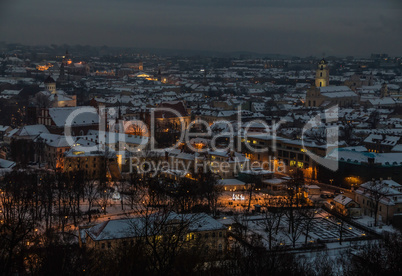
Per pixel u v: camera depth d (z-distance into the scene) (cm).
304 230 19788
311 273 14175
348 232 19762
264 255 14425
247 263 12325
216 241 16275
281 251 16412
